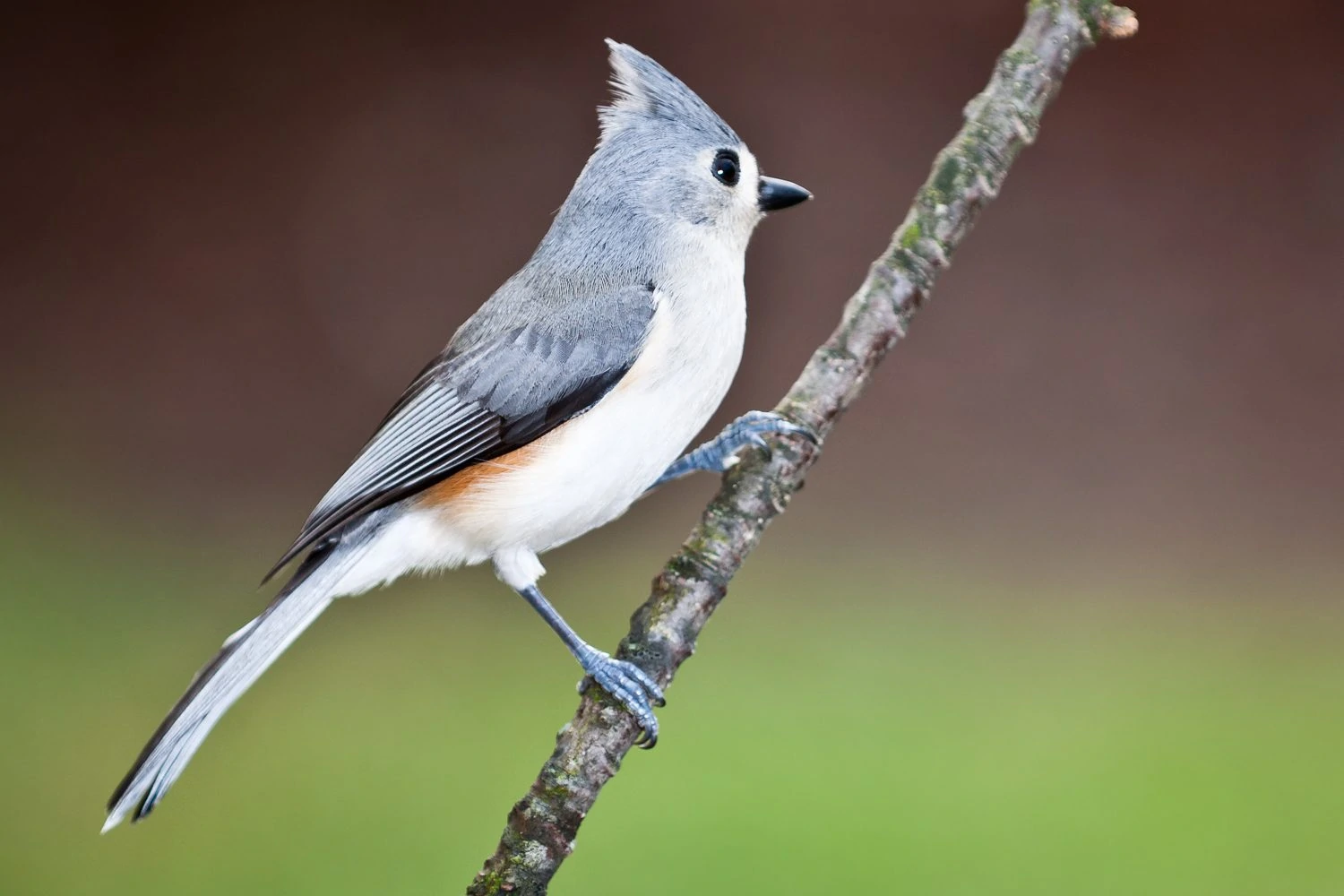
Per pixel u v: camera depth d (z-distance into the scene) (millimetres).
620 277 5039
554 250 5219
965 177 4488
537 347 4953
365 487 5000
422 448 4980
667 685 4223
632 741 4176
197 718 4461
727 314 5094
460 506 4930
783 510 4406
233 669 4602
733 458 4645
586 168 5281
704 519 4371
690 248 5082
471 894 4051
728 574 4320
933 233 4492
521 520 4941
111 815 4211
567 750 4129
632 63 5262
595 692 4188
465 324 5266
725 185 5176
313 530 4973
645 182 5117
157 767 4336
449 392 5012
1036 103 4520
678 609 4281
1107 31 4570
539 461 4930
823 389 4457
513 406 4938
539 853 4039
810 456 4418
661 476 5199
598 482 4969
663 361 4945
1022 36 4590
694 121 5211
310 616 4844
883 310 4469
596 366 4922
